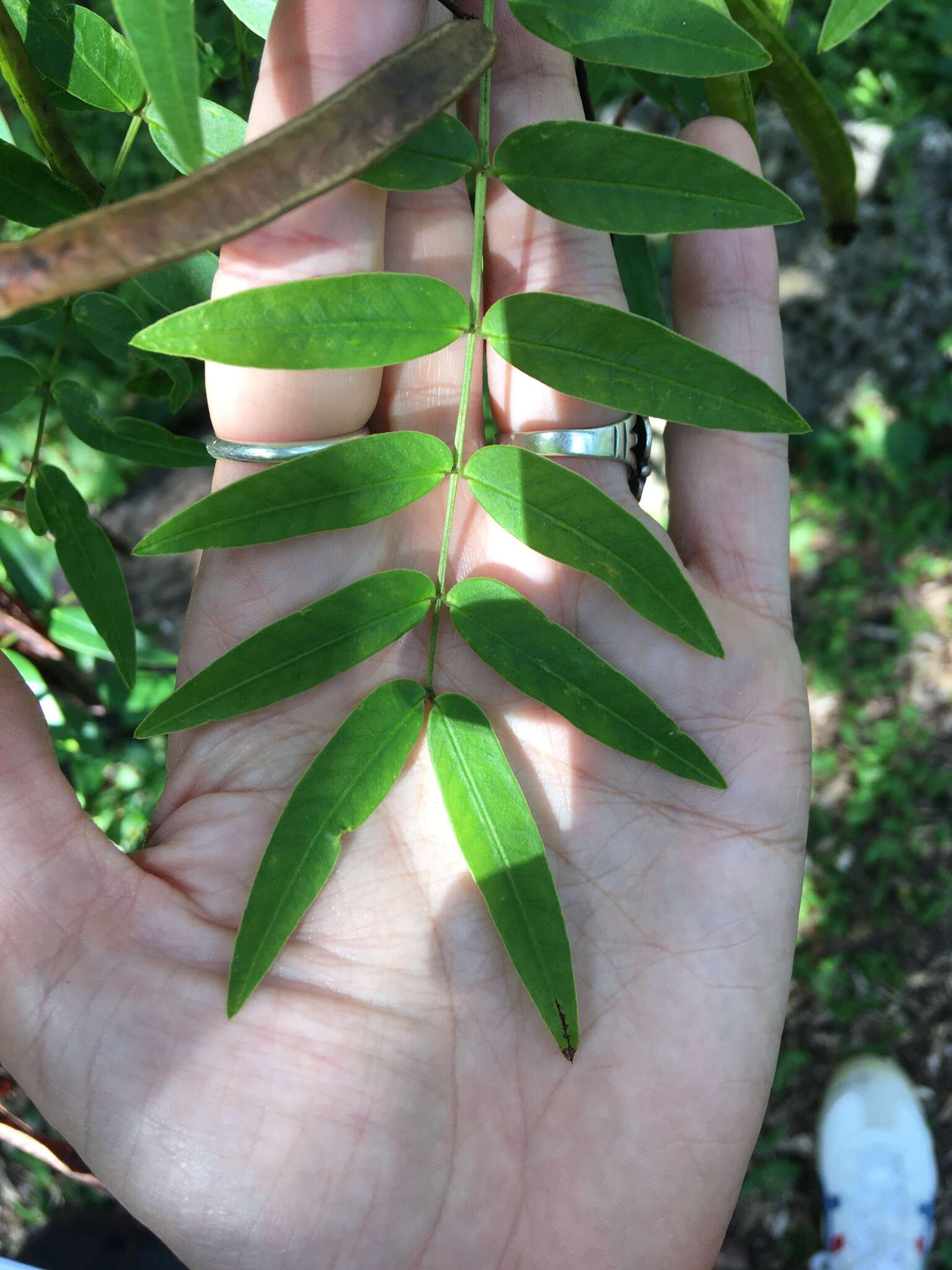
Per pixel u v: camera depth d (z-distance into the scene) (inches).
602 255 5.0
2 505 6.5
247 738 4.7
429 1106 4.5
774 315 5.2
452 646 4.8
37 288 2.8
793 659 5.3
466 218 4.9
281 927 3.8
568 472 3.8
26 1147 5.8
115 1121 4.3
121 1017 4.2
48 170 4.4
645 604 3.8
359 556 4.7
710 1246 5.0
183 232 2.8
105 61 4.3
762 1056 5.0
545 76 4.8
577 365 3.7
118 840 10.2
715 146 4.9
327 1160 4.3
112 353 4.8
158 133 4.4
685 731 5.0
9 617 7.1
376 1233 4.4
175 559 12.1
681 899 4.9
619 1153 4.7
